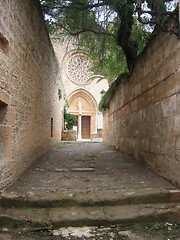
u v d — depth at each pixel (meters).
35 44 5.20
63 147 9.97
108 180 3.95
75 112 27.89
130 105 6.58
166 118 3.80
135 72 5.89
